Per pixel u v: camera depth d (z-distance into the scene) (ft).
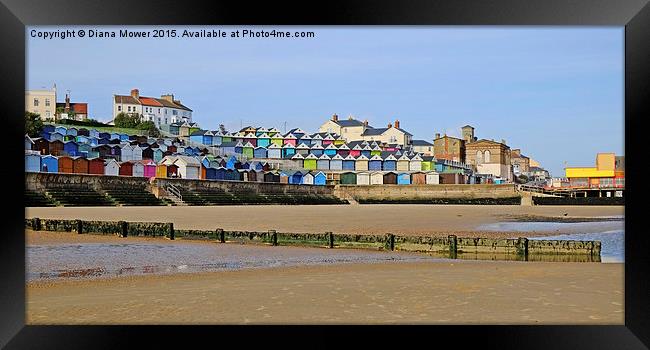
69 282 39.96
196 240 66.95
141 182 151.02
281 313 29.68
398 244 58.13
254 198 164.76
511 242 53.78
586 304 31.96
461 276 41.37
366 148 222.69
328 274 42.68
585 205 163.02
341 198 188.03
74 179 137.80
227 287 37.24
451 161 225.76
